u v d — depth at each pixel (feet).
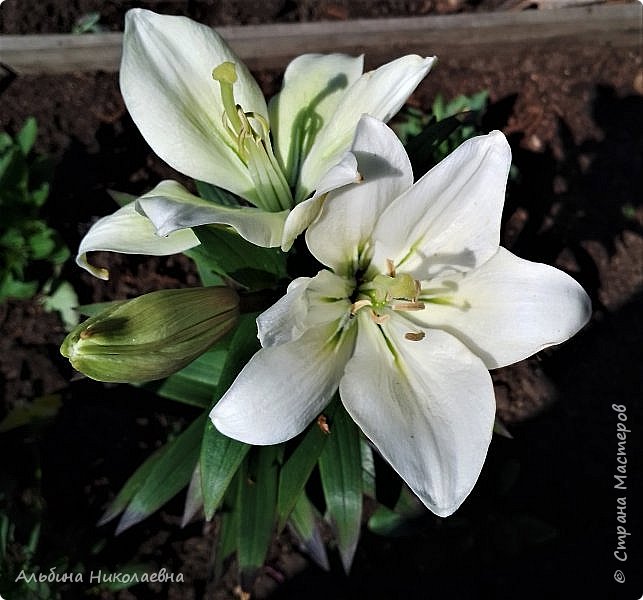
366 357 0.81
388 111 0.79
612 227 1.54
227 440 0.88
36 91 1.55
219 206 0.81
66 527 1.39
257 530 1.09
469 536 1.42
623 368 1.50
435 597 1.42
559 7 1.53
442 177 0.70
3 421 1.41
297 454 0.96
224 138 0.88
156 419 1.45
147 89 0.83
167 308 0.75
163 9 1.55
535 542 1.42
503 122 1.58
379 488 1.24
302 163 0.90
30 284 1.34
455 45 1.56
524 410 1.48
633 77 1.61
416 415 0.77
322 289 0.78
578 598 1.42
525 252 1.52
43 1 1.54
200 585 1.40
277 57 1.55
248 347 0.88
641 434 1.48
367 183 0.70
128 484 1.19
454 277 0.81
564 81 1.60
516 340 0.78
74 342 0.71
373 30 1.50
